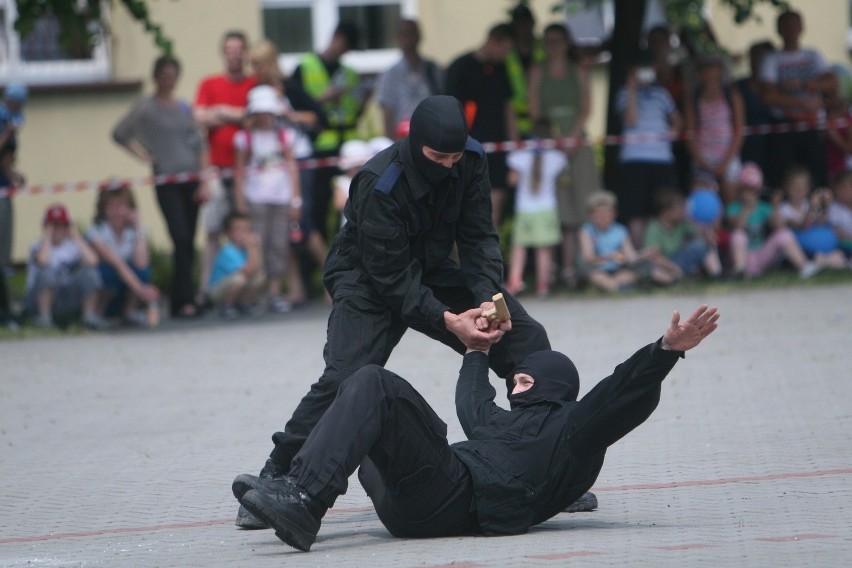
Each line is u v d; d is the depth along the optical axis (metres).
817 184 36.47
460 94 33.97
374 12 45.47
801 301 30.77
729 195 35.31
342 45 35.22
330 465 11.92
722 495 14.08
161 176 32.78
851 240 35.69
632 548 11.30
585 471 12.51
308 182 33.88
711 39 36.94
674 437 17.55
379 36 45.53
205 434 19.12
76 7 32.38
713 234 34.75
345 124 34.78
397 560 11.30
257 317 32.75
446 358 25.58
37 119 42.00
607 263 33.78
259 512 11.79
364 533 13.17
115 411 21.28
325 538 12.96
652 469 15.75
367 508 14.81
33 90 41.84
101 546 12.91
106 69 42.44
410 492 12.25
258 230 32.97
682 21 36.78
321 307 34.03
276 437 13.39
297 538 11.90
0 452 18.53
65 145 42.22
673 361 11.84
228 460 17.31
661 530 12.37
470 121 33.88
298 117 33.44
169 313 34.66
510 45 34.19
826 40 45.78
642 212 34.97
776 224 35.25
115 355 27.41
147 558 12.12
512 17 36.06
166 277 38.19
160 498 15.35
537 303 32.78
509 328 13.12
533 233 33.75
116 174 42.53
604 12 45.22
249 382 23.48
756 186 35.00
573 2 40.12
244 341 28.67
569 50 35.00
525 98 34.84
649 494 14.40
